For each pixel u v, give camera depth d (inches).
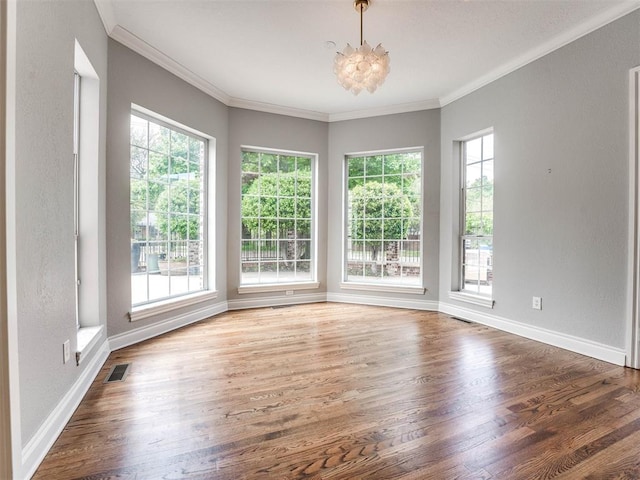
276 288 188.2
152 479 55.4
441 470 57.8
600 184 108.6
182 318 146.7
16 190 53.7
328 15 106.0
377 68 87.1
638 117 99.4
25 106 57.1
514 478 56.0
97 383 90.8
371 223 195.2
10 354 49.4
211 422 72.4
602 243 108.3
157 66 131.3
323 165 198.1
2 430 48.6
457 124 165.0
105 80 108.3
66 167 75.0
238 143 177.5
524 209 133.0
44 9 64.2
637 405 79.6
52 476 56.1
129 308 121.7
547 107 124.0
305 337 131.8
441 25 110.9
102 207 107.1
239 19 108.6
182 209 152.0
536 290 128.7
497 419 73.8
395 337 132.1
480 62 135.5
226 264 176.4
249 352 114.9
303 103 180.7
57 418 67.2
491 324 147.4
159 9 103.9
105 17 103.7
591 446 64.4
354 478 55.9
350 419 73.8
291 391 86.8
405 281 187.3
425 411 77.1
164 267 142.3
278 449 63.4
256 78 151.1
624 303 103.2
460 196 170.2
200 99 154.3
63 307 72.4
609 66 105.7
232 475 56.5
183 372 98.3
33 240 59.6
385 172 192.1
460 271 171.0
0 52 48.2
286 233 195.0
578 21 108.7
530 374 97.3
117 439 66.2
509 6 101.2
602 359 108.1
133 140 127.3
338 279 198.5
